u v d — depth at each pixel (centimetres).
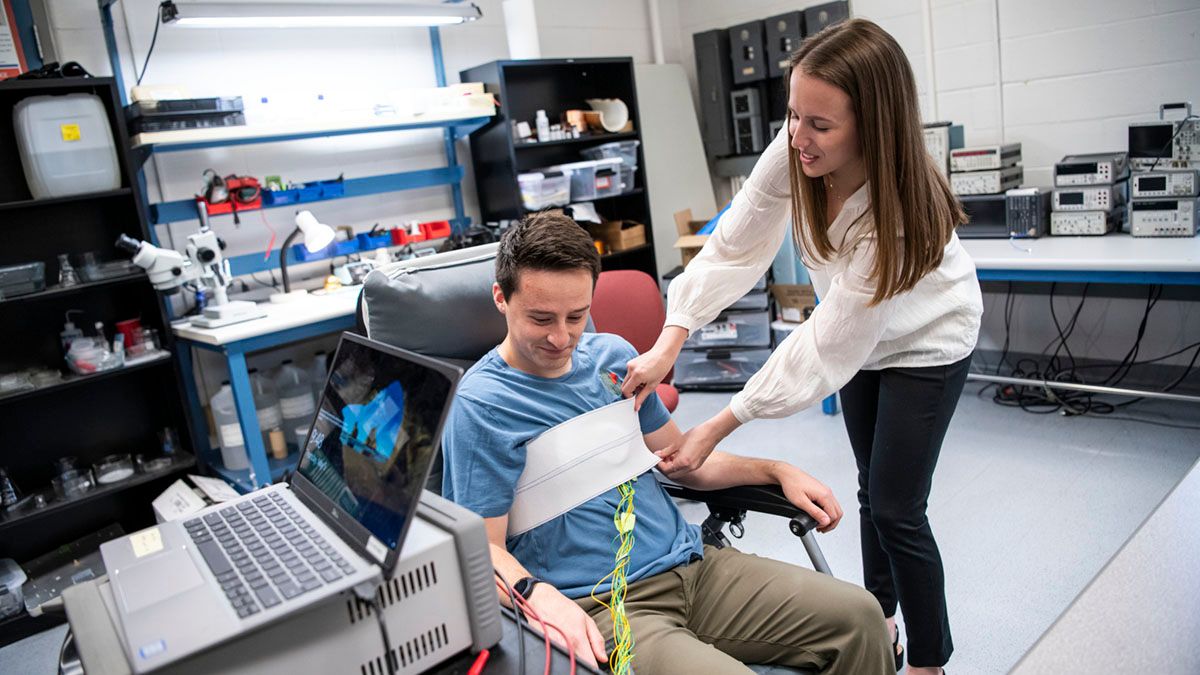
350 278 349
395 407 82
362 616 75
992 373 384
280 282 354
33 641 249
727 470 142
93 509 301
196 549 84
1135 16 331
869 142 123
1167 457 277
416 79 396
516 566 109
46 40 291
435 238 380
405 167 393
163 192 323
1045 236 326
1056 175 316
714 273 156
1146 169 299
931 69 391
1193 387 335
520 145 386
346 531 82
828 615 124
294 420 328
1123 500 253
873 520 159
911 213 127
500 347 136
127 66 315
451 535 80
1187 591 68
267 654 71
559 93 441
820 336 139
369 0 369
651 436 145
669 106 477
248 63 344
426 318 150
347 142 373
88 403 300
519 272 119
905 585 157
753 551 247
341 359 98
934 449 153
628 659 108
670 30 503
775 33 438
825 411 351
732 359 394
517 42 412
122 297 305
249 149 345
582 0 460
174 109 287
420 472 75
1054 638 65
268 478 282
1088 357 367
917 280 132
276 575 76
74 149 273
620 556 125
